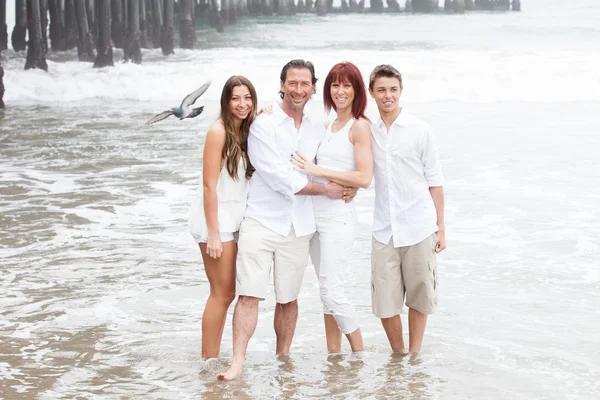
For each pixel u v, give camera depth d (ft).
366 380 14.15
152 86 58.44
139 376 14.51
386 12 148.97
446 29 107.76
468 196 27.35
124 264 21.04
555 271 19.98
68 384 14.12
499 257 21.16
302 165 14.60
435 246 15.17
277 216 14.66
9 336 16.40
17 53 85.40
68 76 63.31
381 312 15.35
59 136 40.52
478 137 38.50
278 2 139.64
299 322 17.31
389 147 14.84
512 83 55.62
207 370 14.79
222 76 60.54
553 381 13.99
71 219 25.36
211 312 15.08
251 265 14.62
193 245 22.71
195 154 35.58
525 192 27.78
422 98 53.06
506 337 16.12
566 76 57.00
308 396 13.50
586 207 25.67
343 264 15.02
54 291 19.08
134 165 33.40
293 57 72.49
